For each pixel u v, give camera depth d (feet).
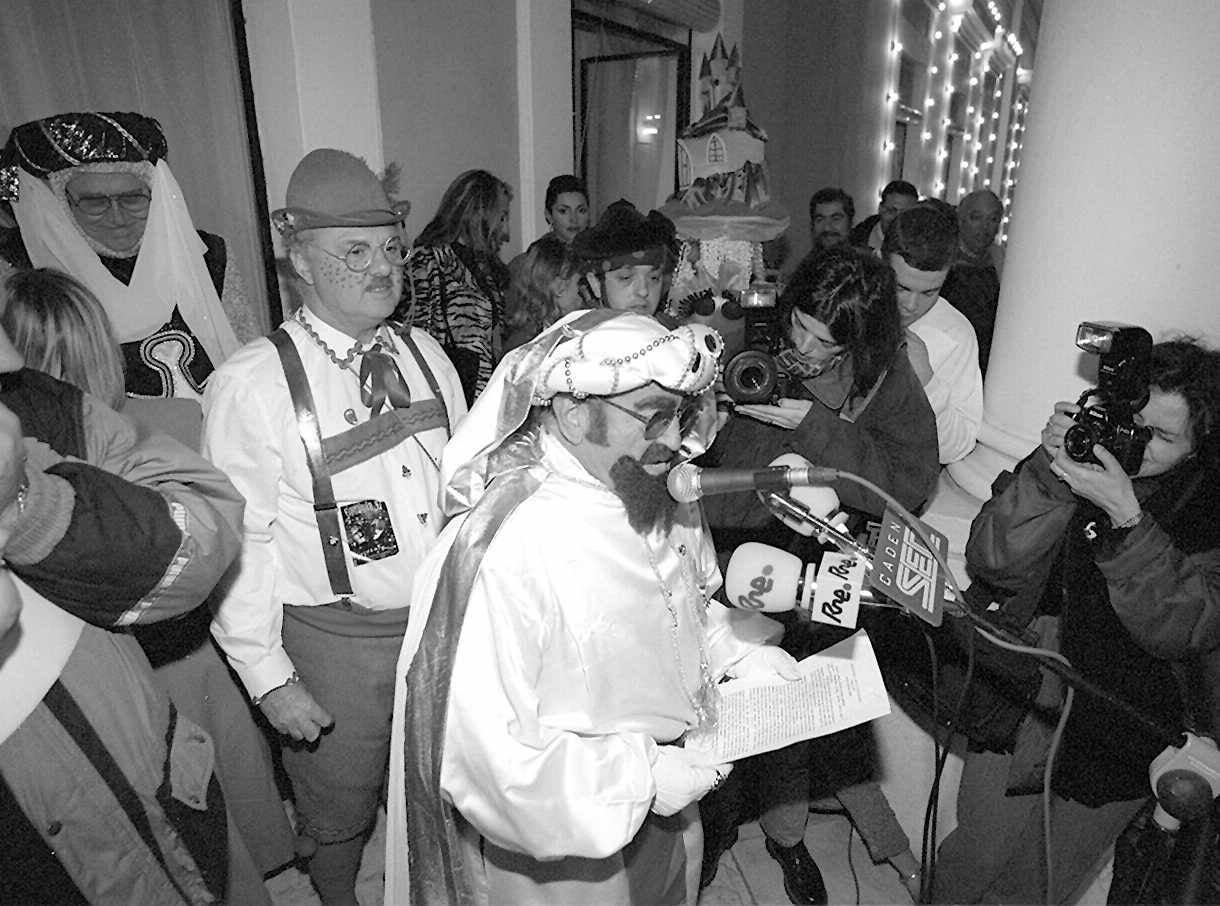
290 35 8.66
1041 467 4.02
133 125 6.07
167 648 5.09
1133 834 4.20
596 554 3.38
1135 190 4.56
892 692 5.72
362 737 5.22
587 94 14.93
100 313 4.67
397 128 10.29
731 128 8.17
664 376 3.04
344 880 5.69
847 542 3.41
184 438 5.41
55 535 3.15
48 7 7.35
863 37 20.27
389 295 4.70
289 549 4.87
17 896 3.46
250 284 9.30
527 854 3.21
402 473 4.90
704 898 6.32
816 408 5.07
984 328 9.25
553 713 3.44
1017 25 34.30
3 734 3.26
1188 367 3.63
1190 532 3.73
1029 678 4.17
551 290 8.01
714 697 3.99
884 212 11.80
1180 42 4.26
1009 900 4.84
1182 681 3.99
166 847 3.76
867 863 6.64
